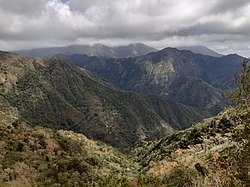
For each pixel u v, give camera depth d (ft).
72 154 430.20
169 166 314.35
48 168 339.36
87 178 342.64
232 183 54.44
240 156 51.47
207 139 398.42
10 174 301.22
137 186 183.73
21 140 397.60
